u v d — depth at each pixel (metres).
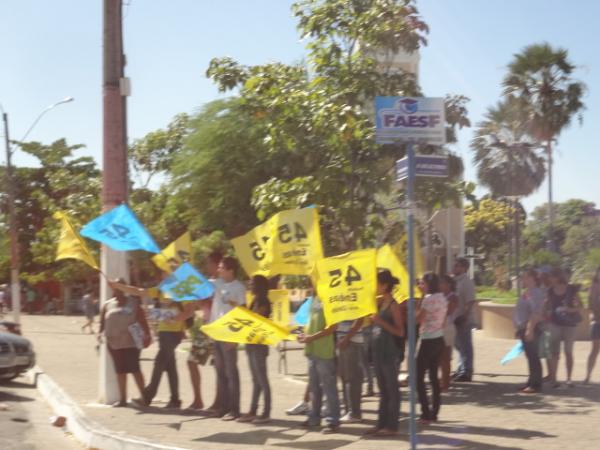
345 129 13.33
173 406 12.39
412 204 8.42
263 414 11.00
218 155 23.92
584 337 22.61
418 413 11.66
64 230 11.60
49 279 58.25
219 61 14.70
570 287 13.80
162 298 12.32
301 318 11.81
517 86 45.47
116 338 12.35
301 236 10.46
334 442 9.66
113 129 12.98
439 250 21.36
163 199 37.72
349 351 10.85
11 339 16.94
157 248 11.20
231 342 10.93
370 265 9.16
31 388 17.00
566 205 97.06
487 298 33.66
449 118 14.85
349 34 13.96
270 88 14.20
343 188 13.80
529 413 11.48
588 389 13.77
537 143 50.00
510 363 17.78
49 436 11.50
